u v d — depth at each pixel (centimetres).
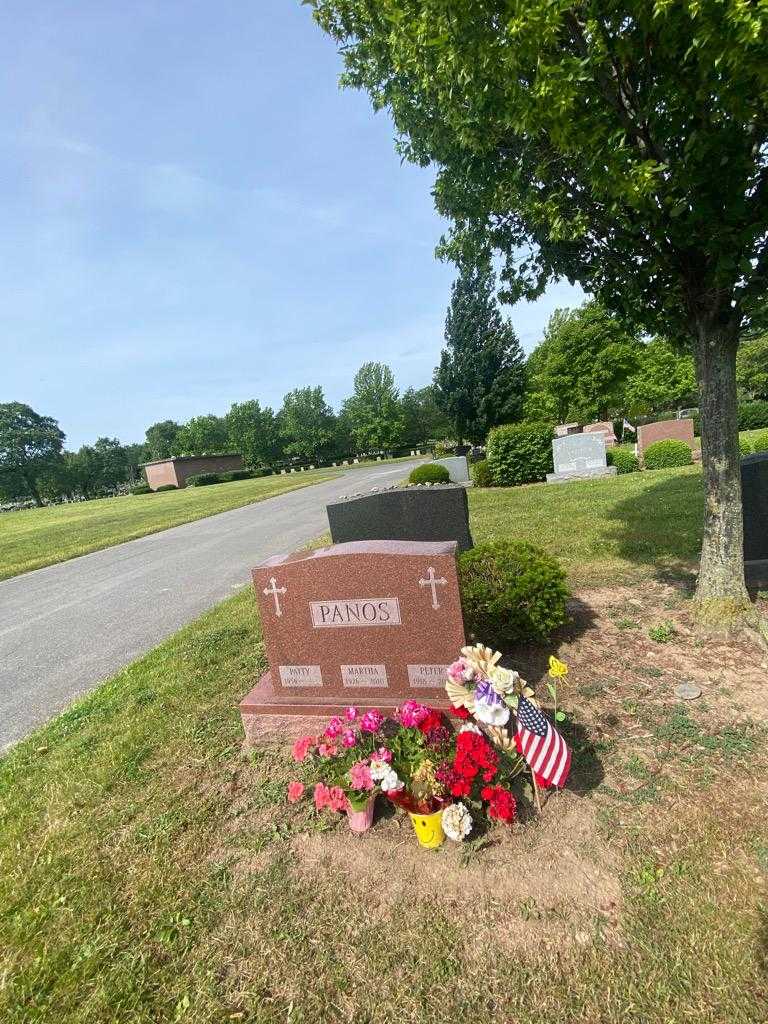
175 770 360
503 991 198
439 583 326
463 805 262
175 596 877
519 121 304
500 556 469
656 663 411
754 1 229
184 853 286
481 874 248
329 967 216
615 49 290
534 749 268
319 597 347
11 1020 207
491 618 436
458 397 2917
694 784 285
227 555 1180
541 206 374
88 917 251
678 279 400
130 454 9794
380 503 758
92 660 625
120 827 311
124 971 223
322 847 279
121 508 3014
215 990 212
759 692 360
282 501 2206
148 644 656
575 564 676
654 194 336
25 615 875
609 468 1652
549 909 226
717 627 437
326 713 354
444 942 219
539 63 264
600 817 270
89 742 409
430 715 287
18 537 2020
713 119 292
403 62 377
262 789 331
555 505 1155
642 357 3644
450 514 730
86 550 1448
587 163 324
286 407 7481
